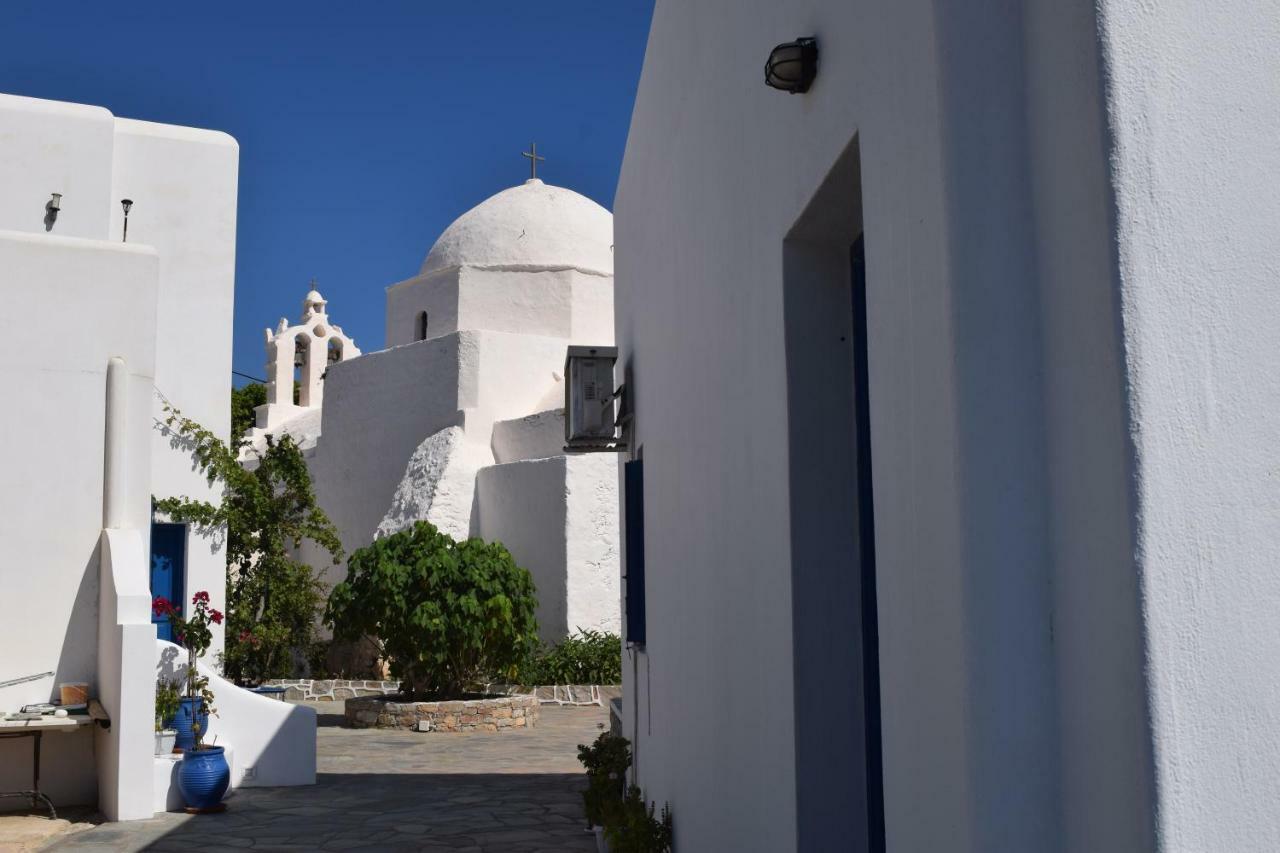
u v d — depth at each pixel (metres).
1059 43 2.06
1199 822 1.76
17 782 10.50
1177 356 1.85
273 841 9.28
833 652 3.50
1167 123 1.90
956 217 2.18
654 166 7.50
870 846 3.43
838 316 3.66
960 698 2.12
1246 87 1.93
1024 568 2.11
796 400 3.61
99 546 10.86
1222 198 1.90
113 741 10.16
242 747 12.07
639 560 8.98
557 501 22.61
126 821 10.02
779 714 3.71
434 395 26.92
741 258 4.39
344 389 29.42
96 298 11.01
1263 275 1.89
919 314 2.37
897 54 2.54
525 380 27.16
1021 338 2.16
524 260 29.73
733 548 4.59
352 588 17.75
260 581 19.69
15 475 10.61
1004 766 2.07
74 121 14.16
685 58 5.96
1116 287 1.86
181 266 14.67
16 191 13.84
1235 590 1.82
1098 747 1.92
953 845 2.16
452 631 17.34
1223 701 1.79
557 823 10.06
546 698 20.00
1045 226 2.12
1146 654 1.79
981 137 2.20
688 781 5.91
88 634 10.79
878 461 2.68
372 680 21.73
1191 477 1.83
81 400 10.89
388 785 12.20
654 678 7.55
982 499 2.12
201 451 14.38
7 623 10.48
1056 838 2.05
